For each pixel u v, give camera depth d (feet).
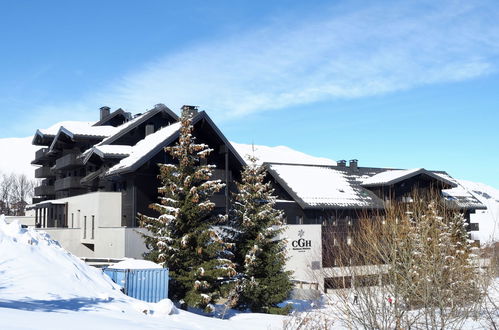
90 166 134.31
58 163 150.41
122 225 108.27
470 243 87.40
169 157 105.40
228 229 81.46
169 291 71.20
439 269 52.70
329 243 120.47
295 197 123.65
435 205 86.17
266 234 80.53
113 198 108.58
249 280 77.61
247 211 80.74
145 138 119.96
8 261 50.21
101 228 102.78
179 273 71.97
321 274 96.73
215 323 54.19
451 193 149.89
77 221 122.72
